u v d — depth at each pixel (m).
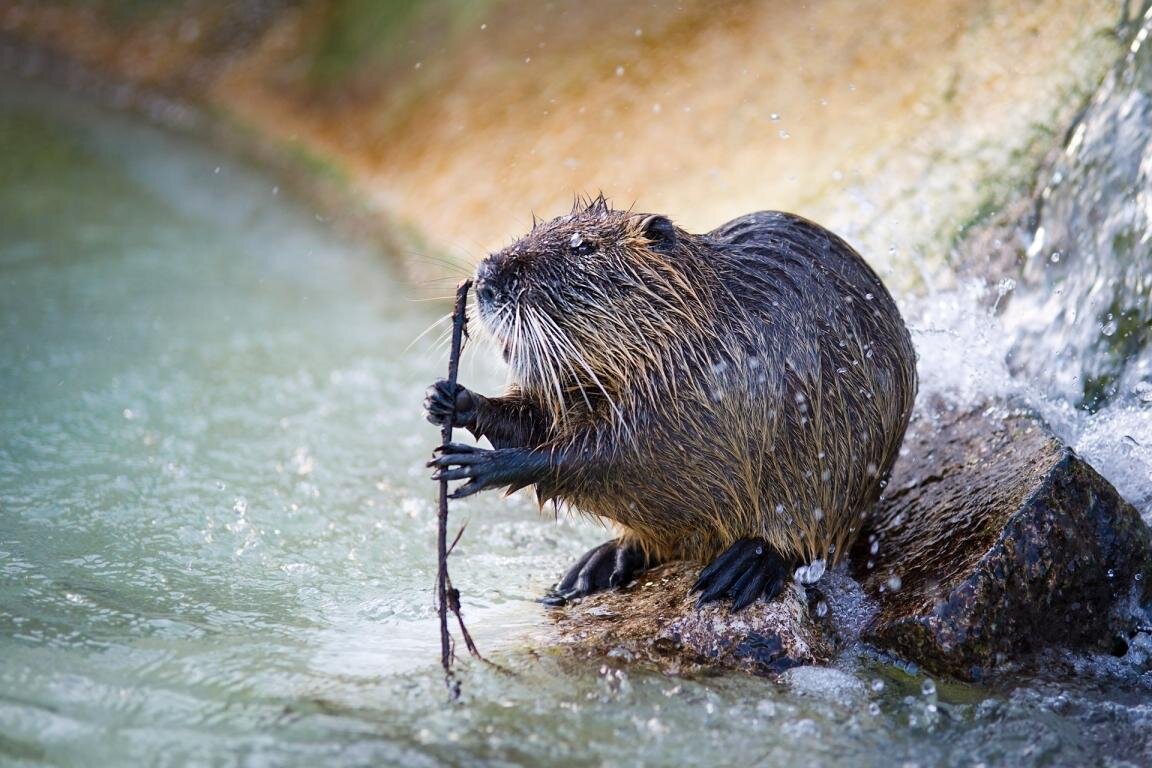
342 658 14.52
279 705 13.21
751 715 13.50
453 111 36.47
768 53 30.72
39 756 12.05
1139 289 19.55
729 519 15.80
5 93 48.00
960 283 22.30
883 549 16.80
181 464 20.97
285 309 29.80
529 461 14.75
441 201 33.69
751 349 15.31
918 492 17.78
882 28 28.97
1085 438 18.50
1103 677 14.97
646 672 14.40
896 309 17.00
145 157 42.00
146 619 15.38
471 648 14.48
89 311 28.84
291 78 43.59
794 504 15.73
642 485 15.43
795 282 15.86
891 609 15.38
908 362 16.92
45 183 38.91
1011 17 26.42
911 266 23.38
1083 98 23.67
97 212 36.53
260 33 47.03
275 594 16.53
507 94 35.53
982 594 14.88
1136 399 18.70
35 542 17.66
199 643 14.78
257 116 42.97
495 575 17.69
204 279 31.64
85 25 52.12
